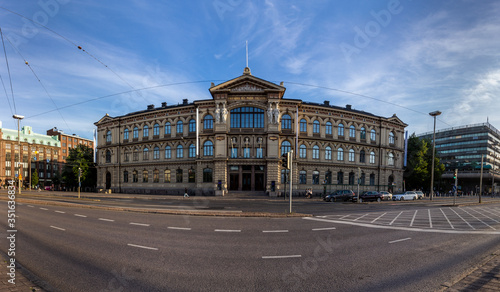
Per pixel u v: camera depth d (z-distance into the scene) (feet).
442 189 248.93
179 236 34.45
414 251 28.58
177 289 18.37
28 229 38.22
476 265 24.07
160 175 155.22
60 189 241.76
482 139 301.84
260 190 137.69
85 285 18.85
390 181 169.99
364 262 24.67
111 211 59.31
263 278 20.57
